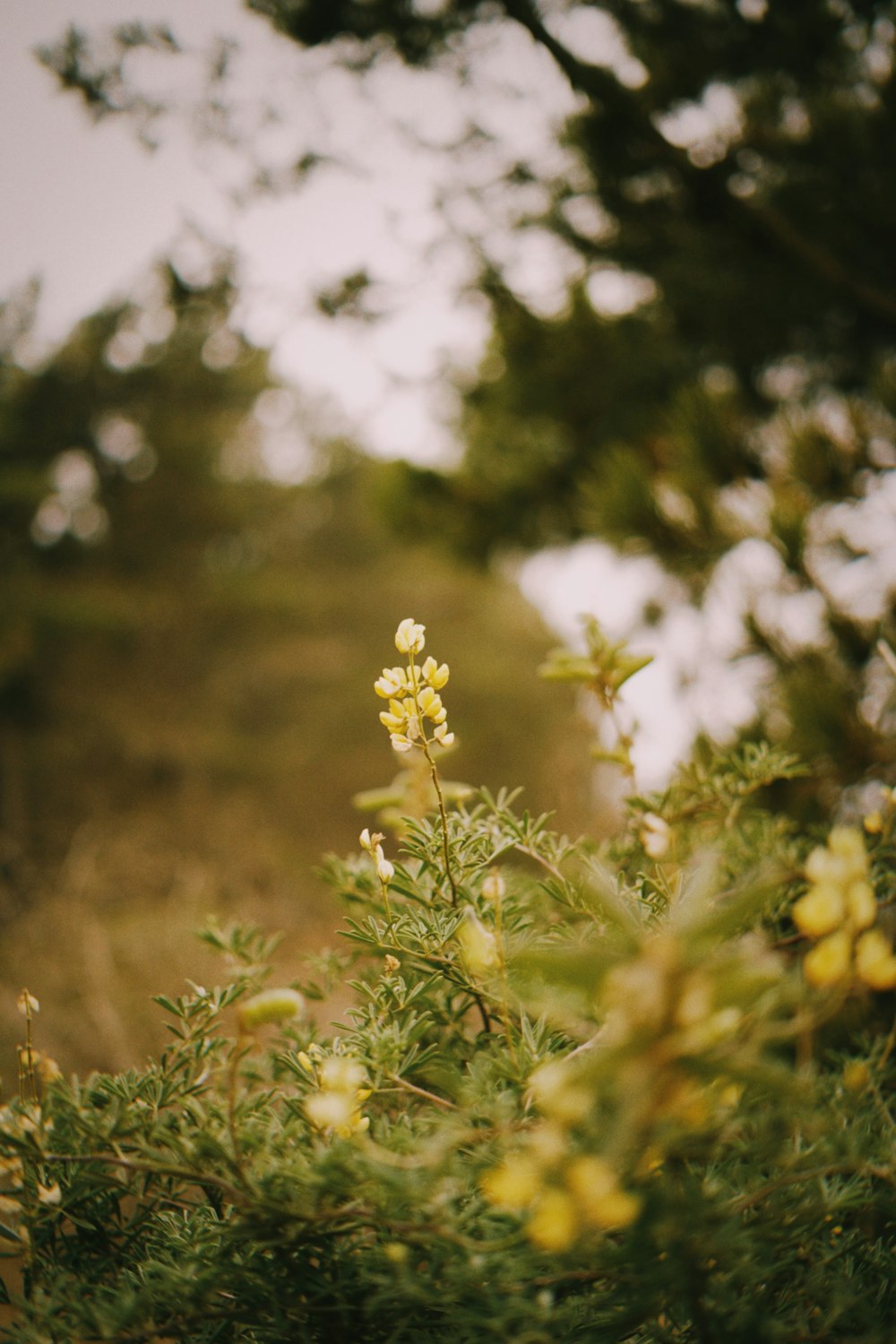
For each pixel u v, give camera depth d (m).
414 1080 0.98
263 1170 0.84
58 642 9.45
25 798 7.23
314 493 12.34
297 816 8.96
